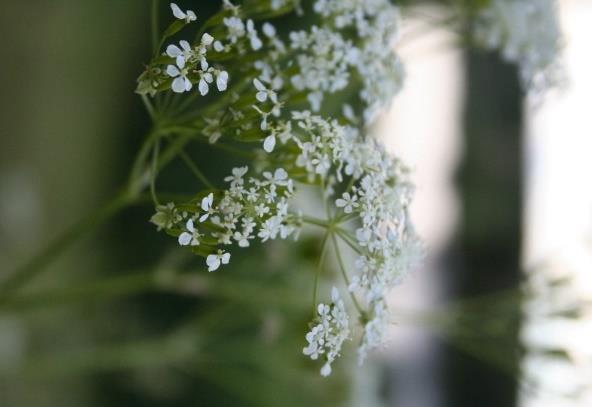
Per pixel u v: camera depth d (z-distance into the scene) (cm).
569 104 72
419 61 69
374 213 24
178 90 22
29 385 54
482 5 32
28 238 56
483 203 70
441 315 35
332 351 23
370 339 24
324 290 37
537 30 32
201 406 51
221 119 24
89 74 61
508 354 34
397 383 67
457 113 72
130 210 57
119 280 32
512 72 70
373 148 25
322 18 27
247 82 26
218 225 23
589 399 34
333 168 26
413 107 72
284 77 26
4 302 31
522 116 71
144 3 62
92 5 61
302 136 24
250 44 25
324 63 26
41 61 59
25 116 58
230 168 53
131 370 50
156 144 26
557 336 35
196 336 37
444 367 68
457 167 72
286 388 42
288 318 34
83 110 61
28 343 50
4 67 57
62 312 51
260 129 24
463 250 70
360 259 24
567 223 71
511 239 70
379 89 27
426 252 26
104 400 55
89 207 60
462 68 71
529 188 71
